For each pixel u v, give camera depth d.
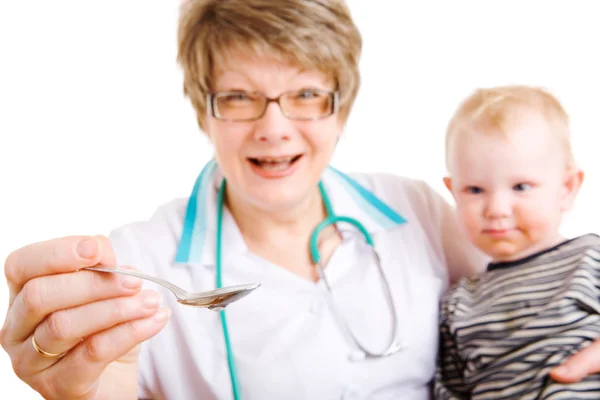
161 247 1.44
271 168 1.28
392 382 1.40
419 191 1.66
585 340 1.28
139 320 0.96
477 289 1.47
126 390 1.12
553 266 1.37
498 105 1.41
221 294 0.94
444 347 1.50
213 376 1.34
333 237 1.50
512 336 1.34
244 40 1.18
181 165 2.28
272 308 1.37
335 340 1.36
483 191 1.40
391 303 1.44
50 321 0.95
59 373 1.01
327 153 1.30
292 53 1.19
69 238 0.97
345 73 1.29
